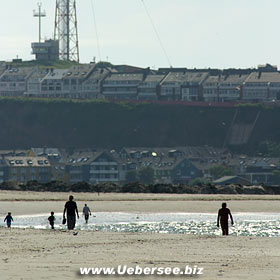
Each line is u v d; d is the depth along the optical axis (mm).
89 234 118125
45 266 76312
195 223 196000
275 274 71500
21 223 192500
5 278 67625
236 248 96312
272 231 167750
